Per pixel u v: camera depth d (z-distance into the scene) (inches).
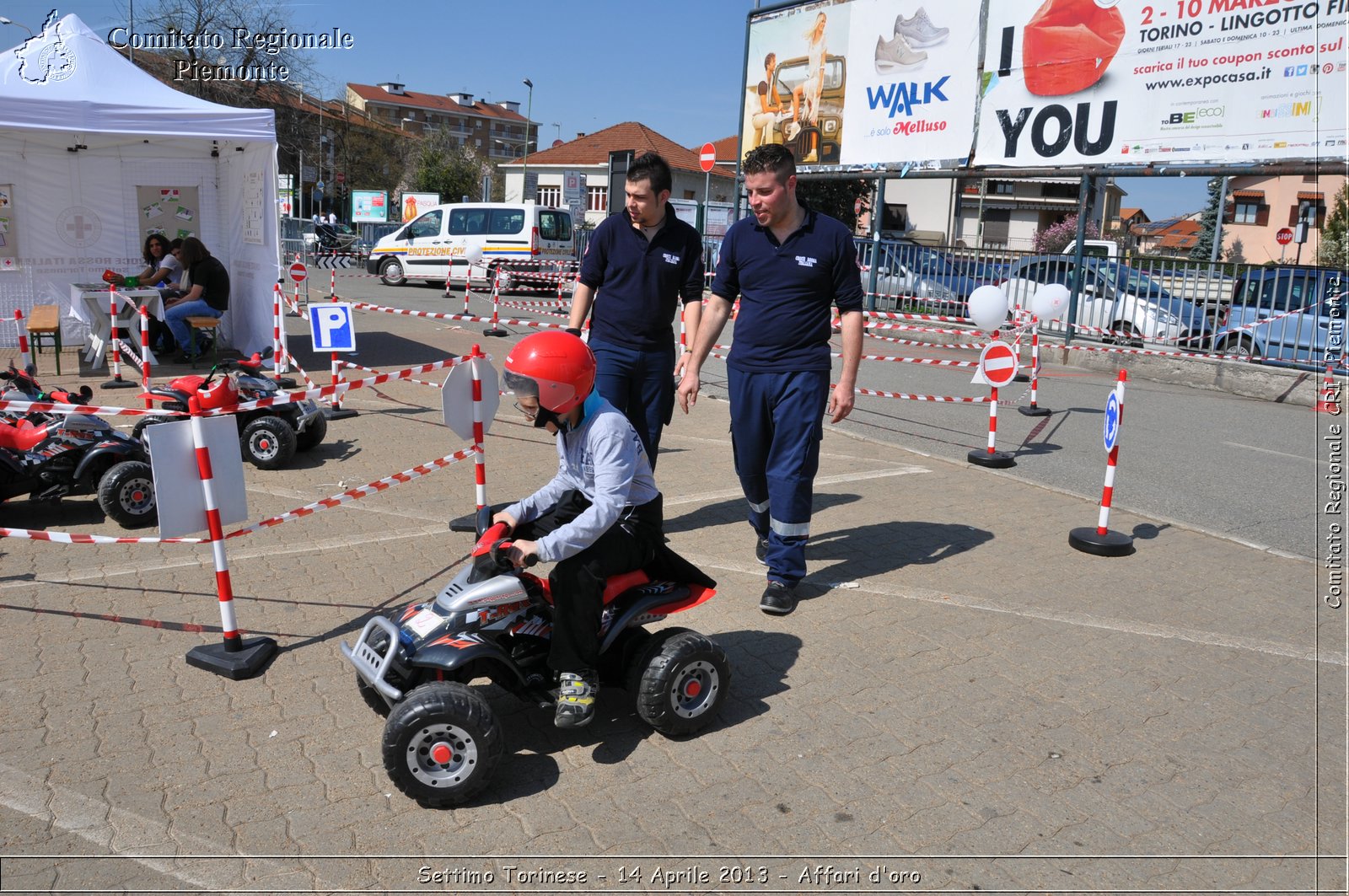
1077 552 226.8
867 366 529.3
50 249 481.4
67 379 410.6
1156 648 175.8
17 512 244.2
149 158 494.3
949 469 305.1
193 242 453.4
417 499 257.1
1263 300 504.7
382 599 190.5
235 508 161.2
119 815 122.3
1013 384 485.4
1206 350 514.9
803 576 192.2
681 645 139.2
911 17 647.8
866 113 691.4
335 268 1201.4
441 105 4052.7
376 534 228.4
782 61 754.8
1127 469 307.0
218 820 121.8
